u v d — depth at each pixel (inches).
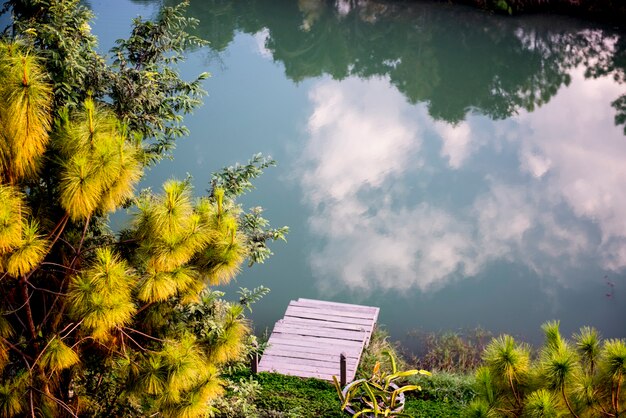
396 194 793.6
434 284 636.1
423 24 1306.6
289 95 1019.9
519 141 930.1
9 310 248.8
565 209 776.3
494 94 1064.2
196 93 344.2
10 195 217.5
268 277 631.8
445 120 981.2
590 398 224.4
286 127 920.3
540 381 232.4
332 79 1100.5
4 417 236.5
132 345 273.4
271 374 462.0
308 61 1138.7
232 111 952.9
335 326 521.7
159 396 252.8
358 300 606.9
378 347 522.0
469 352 533.3
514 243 709.9
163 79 335.9
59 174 241.1
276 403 427.5
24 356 241.0
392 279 641.0
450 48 1210.6
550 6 1331.2
